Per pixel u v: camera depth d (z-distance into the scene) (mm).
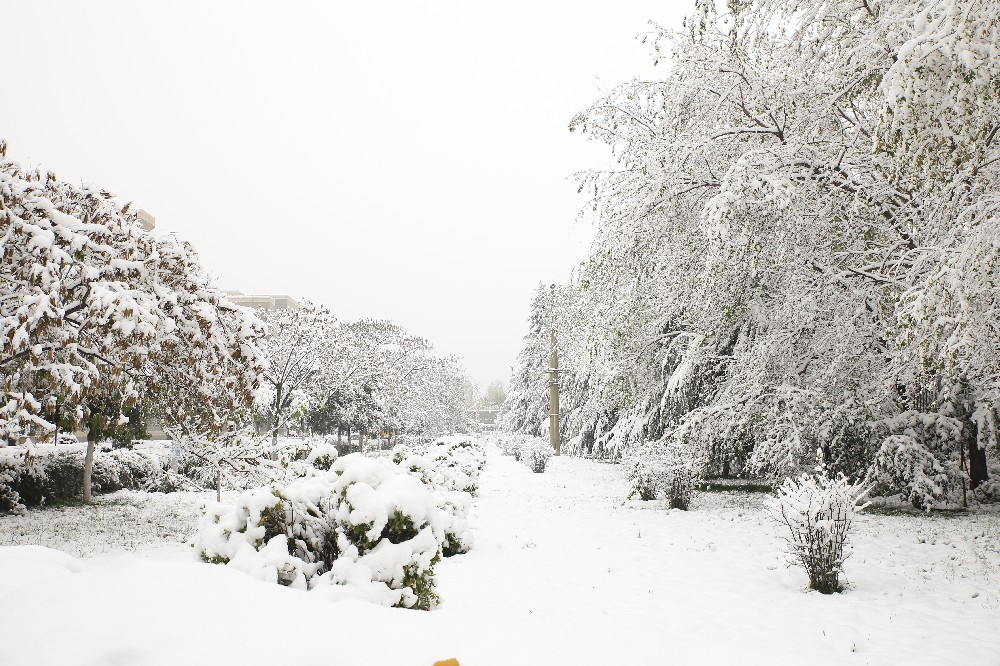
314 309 27172
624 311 15461
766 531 11391
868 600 7078
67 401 9422
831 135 11289
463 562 9164
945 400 11430
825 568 7496
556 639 4543
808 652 5305
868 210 11289
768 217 10953
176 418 12984
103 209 10594
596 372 19203
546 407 48656
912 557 9008
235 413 13383
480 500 17266
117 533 11836
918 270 8852
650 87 13055
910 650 5398
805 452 12703
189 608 3309
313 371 29875
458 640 3773
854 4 9969
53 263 8625
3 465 14820
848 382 12734
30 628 3010
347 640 3287
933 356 7742
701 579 8219
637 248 13055
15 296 9266
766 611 6711
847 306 11922
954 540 9898
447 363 70000
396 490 5707
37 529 12125
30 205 8938
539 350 49031
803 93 10859
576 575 8453
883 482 12367
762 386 12938
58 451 17750
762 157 10742
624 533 11688
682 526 12227
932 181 7809
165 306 10891
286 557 5285
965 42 6125
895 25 8234
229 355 12062
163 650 2918
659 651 4797
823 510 7570
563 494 18531
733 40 10602
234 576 3973
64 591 3385
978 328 7086
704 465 14648
